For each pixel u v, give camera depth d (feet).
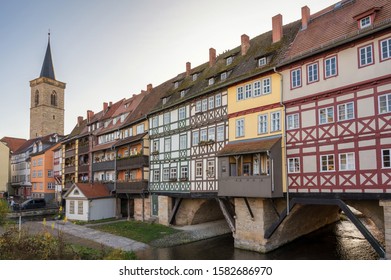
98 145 123.54
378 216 45.39
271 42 68.49
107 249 58.65
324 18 58.75
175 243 68.13
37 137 209.15
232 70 72.02
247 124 62.80
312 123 51.55
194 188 74.69
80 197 101.55
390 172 41.52
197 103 76.59
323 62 50.52
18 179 202.69
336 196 47.32
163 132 87.92
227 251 61.36
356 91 46.11
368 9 46.14
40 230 82.79
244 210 62.39
